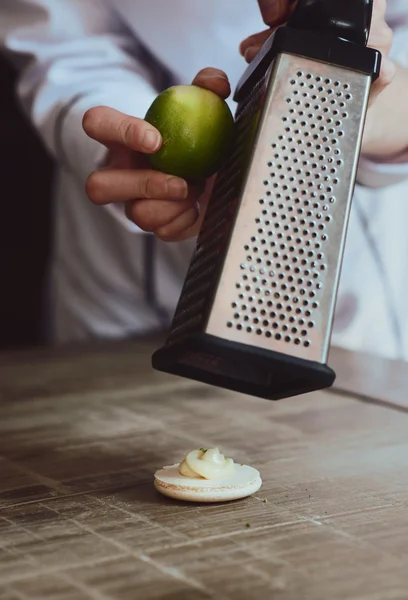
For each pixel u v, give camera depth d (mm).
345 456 928
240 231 697
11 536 702
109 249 1882
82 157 1262
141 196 921
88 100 1301
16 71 2477
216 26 1526
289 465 899
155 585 606
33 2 1486
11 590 598
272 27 855
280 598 587
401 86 1130
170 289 1866
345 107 723
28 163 2559
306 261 705
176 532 711
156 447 967
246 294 690
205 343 675
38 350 1505
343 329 1699
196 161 850
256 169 707
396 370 1319
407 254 1736
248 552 668
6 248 2602
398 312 1751
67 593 593
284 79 718
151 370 1351
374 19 909
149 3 1504
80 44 1465
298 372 689
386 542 690
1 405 1149
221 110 839
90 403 1158
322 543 688
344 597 589
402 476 863
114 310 1906
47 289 2057
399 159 1253
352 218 1663
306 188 711
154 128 839
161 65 1609
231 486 787
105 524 730
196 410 1122
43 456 934
